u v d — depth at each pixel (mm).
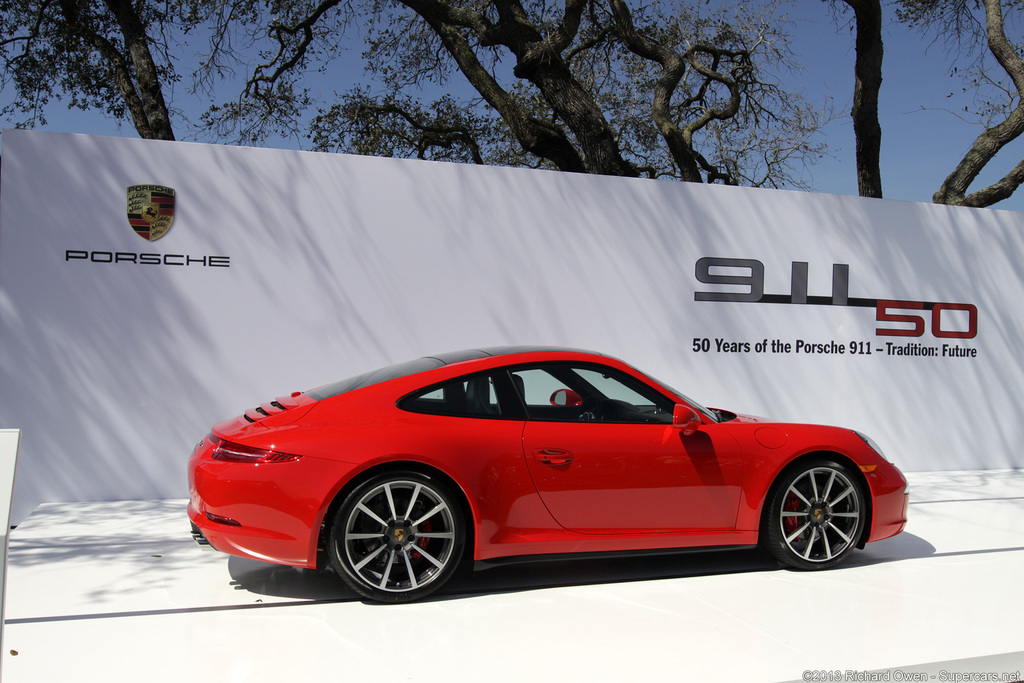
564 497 3949
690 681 2955
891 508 4500
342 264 6332
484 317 6660
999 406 8133
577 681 2941
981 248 8125
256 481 3586
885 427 7766
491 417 3992
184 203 5988
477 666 3064
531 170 6785
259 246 6148
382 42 16547
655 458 4086
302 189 6250
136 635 3311
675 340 7152
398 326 6449
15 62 16031
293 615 3590
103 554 4523
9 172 5641
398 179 6465
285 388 6195
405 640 3312
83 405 5766
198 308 6016
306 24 16719
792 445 4312
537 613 3682
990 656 3227
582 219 6910
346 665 3049
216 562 4426
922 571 4484
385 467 3723
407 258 6477
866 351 7719
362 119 18578
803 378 7527
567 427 4043
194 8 14961
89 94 16797
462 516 3799
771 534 4289
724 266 7293
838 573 4418
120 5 14359
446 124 18812
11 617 3502
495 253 6688
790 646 3320
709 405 7242
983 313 8102
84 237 5773
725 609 3775
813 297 7555
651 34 17031
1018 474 7812
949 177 13906
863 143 13867
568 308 6871
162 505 5723
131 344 5867
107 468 5820
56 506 5625
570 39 12539
